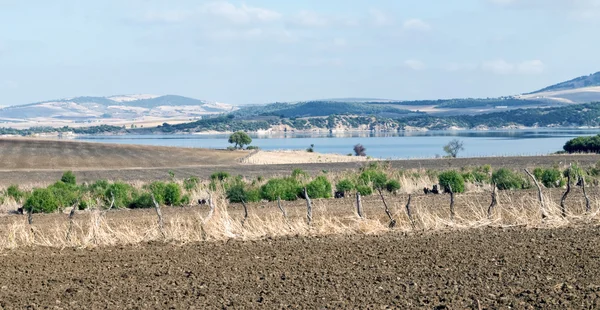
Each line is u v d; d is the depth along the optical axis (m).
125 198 47.47
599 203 32.84
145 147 158.12
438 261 21.41
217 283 19.67
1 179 86.75
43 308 17.58
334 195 49.16
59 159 125.38
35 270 22.66
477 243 24.16
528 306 15.86
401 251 23.34
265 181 62.38
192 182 58.16
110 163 118.69
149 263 23.14
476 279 18.81
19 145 152.12
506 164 86.81
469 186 50.22
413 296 17.27
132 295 18.61
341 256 22.94
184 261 23.20
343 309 16.28
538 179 51.53
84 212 44.00
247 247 25.41
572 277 18.45
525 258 21.19
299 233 28.17
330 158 130.88
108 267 22.72
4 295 19.22
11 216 42.62
